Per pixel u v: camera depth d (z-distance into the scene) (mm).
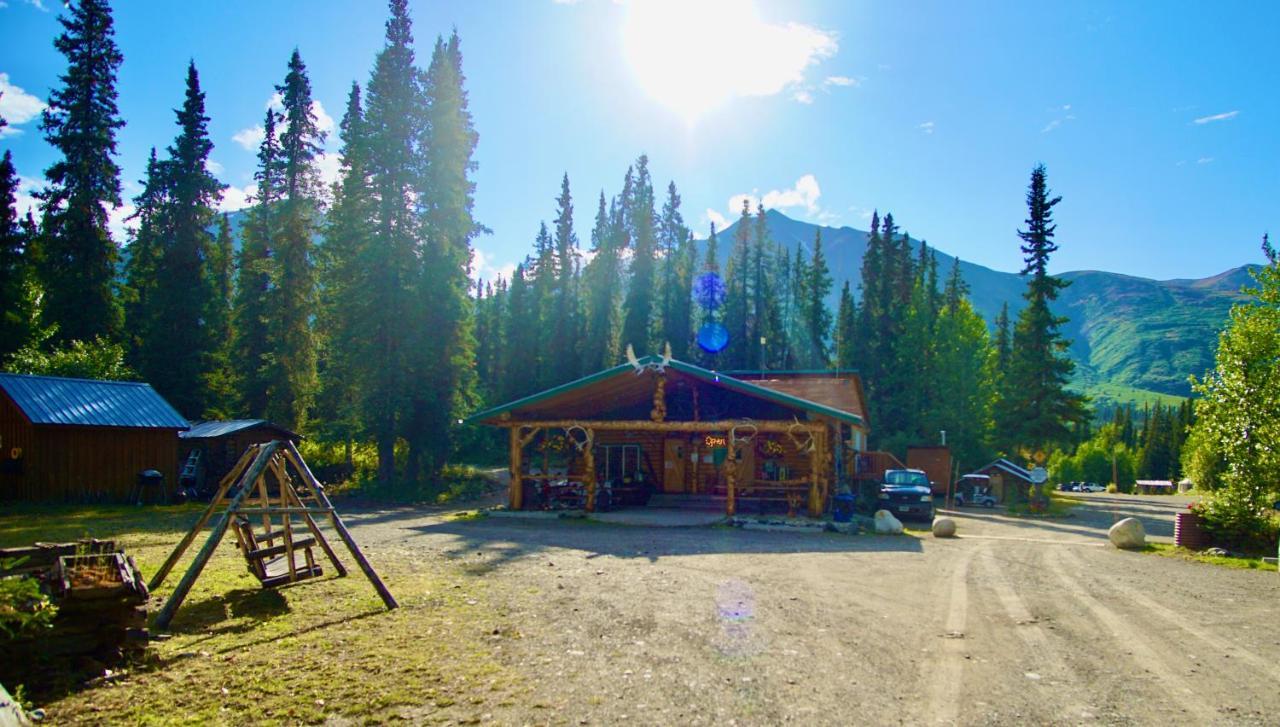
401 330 32062
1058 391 43312
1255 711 5453
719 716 5199
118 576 6176
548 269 60500
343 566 10438
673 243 65562
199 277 37625
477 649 6797
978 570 12398
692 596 9383
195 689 5629
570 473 27031
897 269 59625
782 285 73625
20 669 5527
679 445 26875
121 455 24438
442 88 33375
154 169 37844
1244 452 15711
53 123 35344
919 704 5527
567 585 10031
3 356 31844
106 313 35656
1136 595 10148
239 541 9031
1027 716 5309
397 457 39219
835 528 18781
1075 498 54406
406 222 32750
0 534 15008
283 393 36531
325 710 5242
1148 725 5160
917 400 53031
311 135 38188
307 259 37562
